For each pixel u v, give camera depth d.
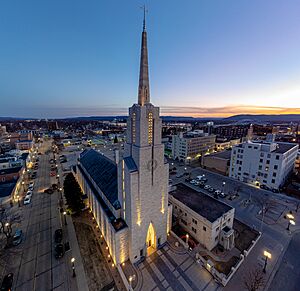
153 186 33.56
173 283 29.33
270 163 66.50
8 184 60.44
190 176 83.00
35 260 34.06
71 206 47.44
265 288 28.59
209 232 35.94
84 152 80.25
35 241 39.06
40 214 49.50
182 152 109.12
